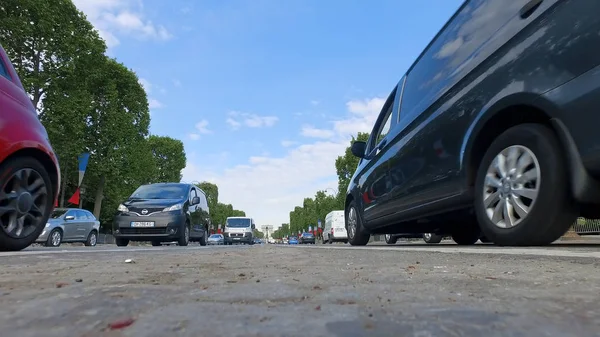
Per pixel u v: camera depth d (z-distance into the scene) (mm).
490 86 3516
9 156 3881
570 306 1001
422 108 4738
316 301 1072
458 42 4301
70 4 21938
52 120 21094
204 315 891
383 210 5816
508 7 3572
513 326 792
